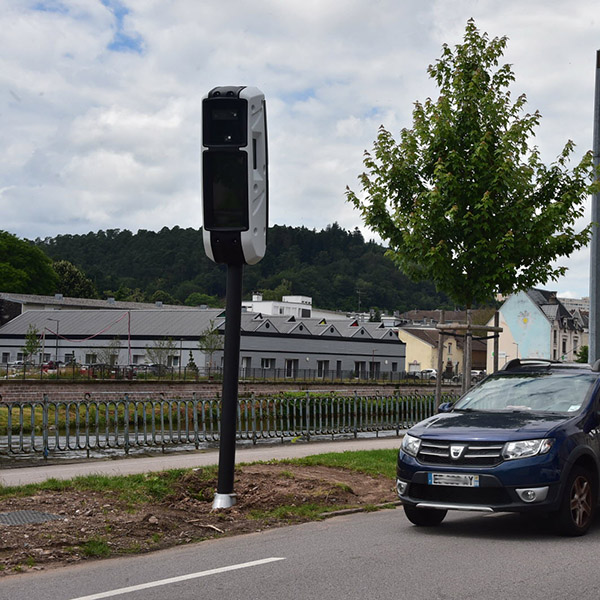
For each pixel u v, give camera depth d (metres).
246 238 9.19
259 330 68.25
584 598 5.89
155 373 49.69
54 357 69.75
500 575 6.61
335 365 76.12
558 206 13.15
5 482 11.87
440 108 13.59
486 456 8.23
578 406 9.07
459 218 13.31
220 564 7.11
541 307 96.81
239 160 9.12
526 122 13.36
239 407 20.44
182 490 10.52
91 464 15.39
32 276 102.31
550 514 8.31
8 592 6.16
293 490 10.98
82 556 7.42
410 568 6.89
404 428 25.06
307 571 6.79
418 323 137.12
